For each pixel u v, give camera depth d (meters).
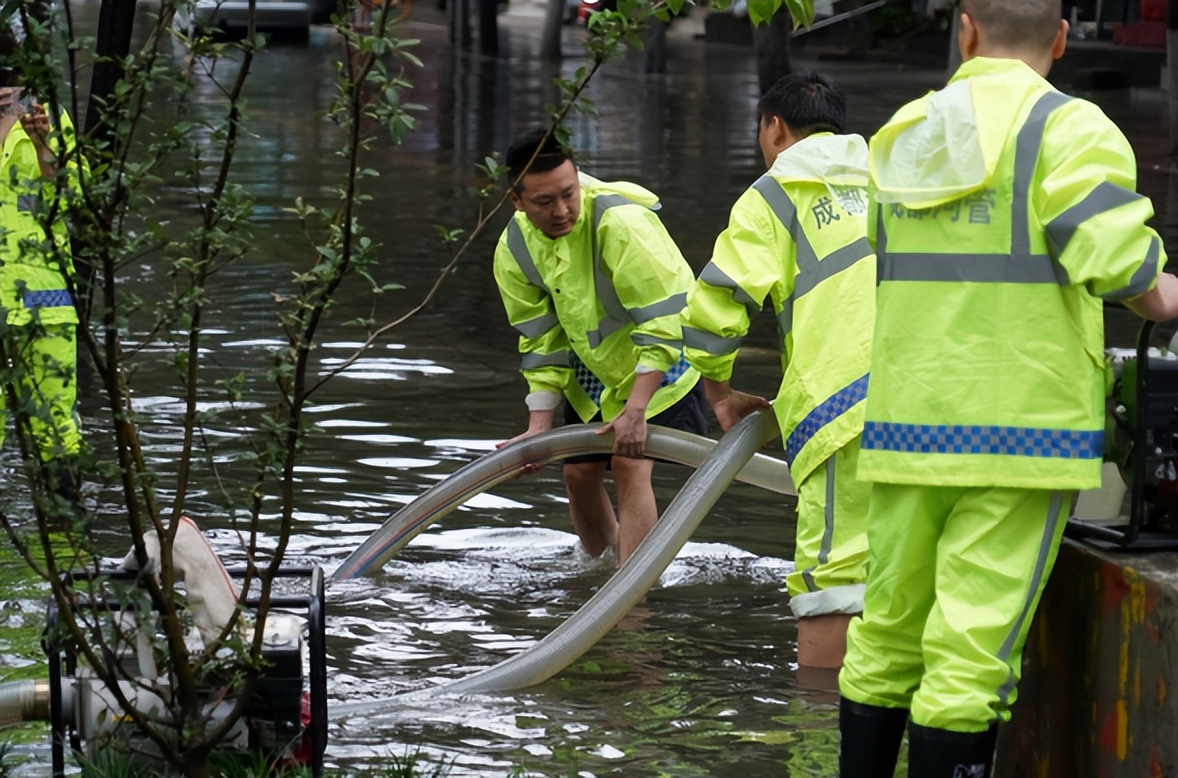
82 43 7.39
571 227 12.24
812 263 10.60
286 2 79.31
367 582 13.12
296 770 8.54
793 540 14.59
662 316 12.20
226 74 60.59
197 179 7.78
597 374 12.98
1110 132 7.30
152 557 8.53
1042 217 7.34
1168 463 7.87
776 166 10.74
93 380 19.14
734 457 11.11
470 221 31.58
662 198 34.75
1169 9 40.94
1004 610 7.54
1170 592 7.32
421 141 45.31
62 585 7.88
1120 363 8.06
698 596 13.01
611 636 12.02
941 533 7.84
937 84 63.28
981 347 7.50
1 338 7.54
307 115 49.16
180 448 16.27
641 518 13.31
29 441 8.39
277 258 26.84
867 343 10.49
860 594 10.66
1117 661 7.75
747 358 21.06
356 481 15.73
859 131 47.00
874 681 8.13
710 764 9.53
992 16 7.73
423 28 94.69
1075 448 7.47
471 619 12.39
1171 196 35.22
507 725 10.16
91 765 8.29
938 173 7.55
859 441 10.52
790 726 10.20
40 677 10.37
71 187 7.59
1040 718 8.48
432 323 23.05
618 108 54.88
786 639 11.98
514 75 66.62
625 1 7.68
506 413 18.41
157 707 8.39
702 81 66.06
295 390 7.78
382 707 10.44
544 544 14.39
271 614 8.91
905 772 9.49
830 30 78.19
